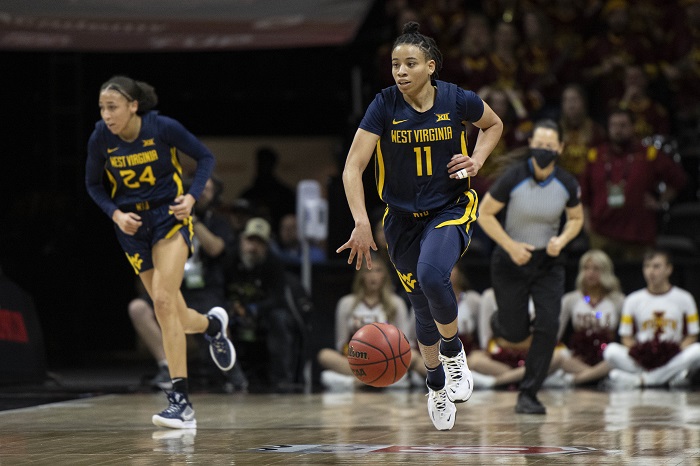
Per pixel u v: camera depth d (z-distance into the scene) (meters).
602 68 36.47
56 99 38.88
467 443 14.70
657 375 26.89
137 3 30.98
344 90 40.59
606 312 28.02
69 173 38.97
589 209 31.28
